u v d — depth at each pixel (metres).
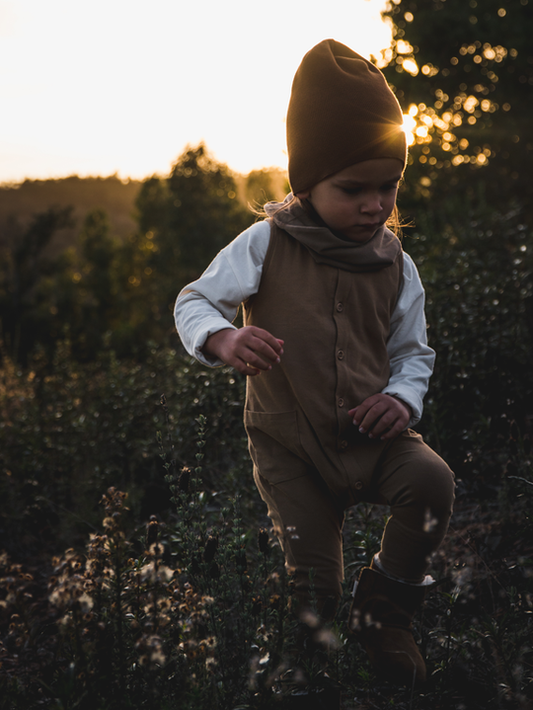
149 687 1.33
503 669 1.47
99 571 1.45
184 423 3.57
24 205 112.06
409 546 1.56
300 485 1.64
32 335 27.33
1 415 4.63
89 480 3.46
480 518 2.47
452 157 11.13
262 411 1.71
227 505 2.62
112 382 4.39
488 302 3.75
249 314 1.75
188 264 27.58
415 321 1.83
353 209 1.62
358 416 1.62
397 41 11.59
